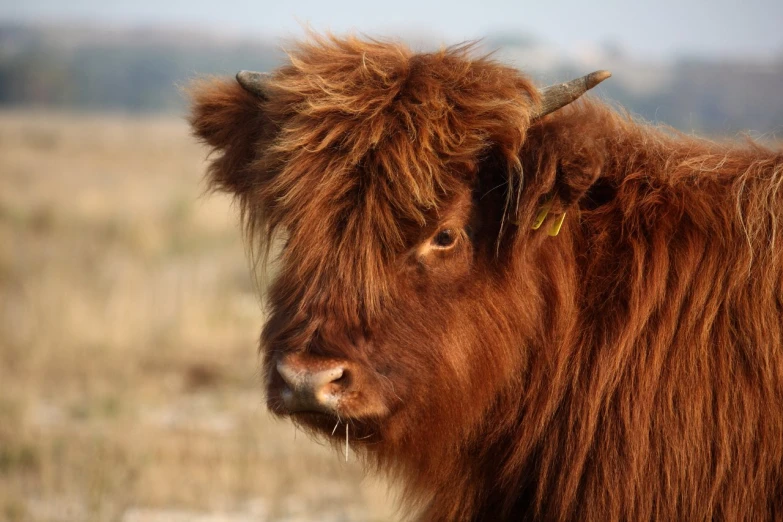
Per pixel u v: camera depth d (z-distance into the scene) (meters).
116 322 26.02
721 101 142.88
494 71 9.14
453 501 9.72
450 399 8.97
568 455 8.93
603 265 9.17
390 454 9.50
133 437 18.19
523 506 9.41
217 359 24.52
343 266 8.55
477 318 8.99
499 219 9.00
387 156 8.57
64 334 25.08
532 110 9.00
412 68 9.15
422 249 8.71
